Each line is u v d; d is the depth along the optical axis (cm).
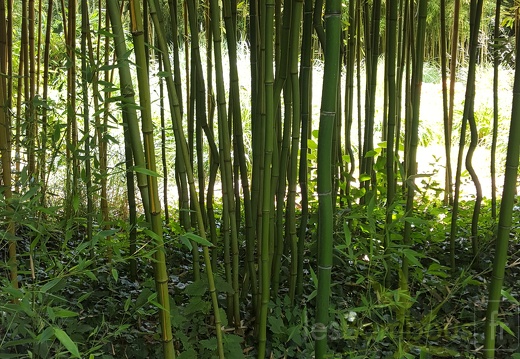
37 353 169
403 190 357
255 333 234
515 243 330
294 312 227
